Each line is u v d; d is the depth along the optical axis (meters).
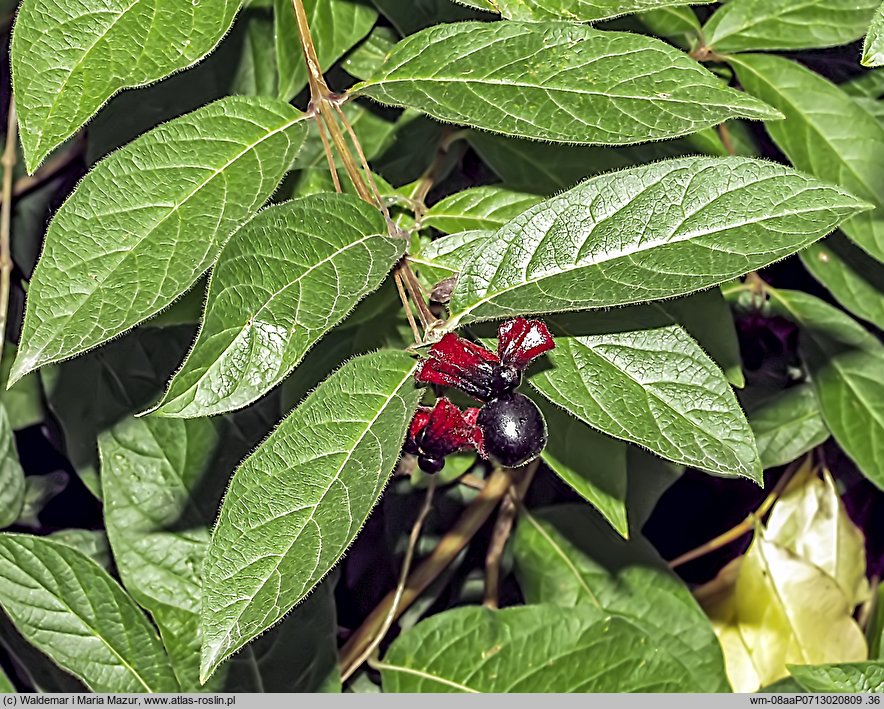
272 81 0.50
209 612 0.38
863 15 0.47
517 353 0.40
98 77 0.39
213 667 0.37
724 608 0.59
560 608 0.53
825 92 0.48
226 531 0.38
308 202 0.39
